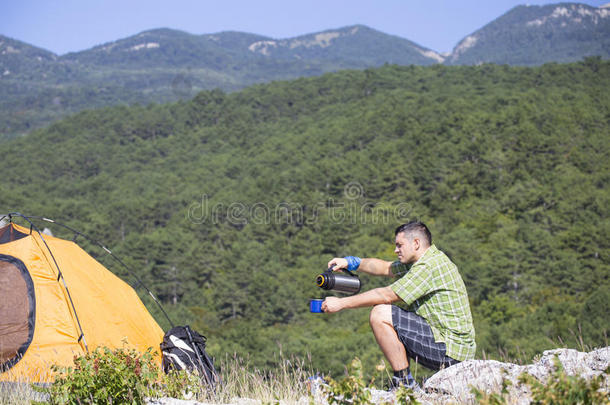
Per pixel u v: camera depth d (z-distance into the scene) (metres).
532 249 77.62
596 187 100.56
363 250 84.06
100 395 2.56
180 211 121.75
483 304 61.25
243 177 146.12
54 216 121.62
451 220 93.75
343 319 60.94
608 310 40.75
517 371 2.69
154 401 2.72
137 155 184.50
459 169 107.38
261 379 3.22
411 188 105.94
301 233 96.81
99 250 104.44
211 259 92.38
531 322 45.19
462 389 2.57
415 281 2.88
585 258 75.38
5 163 178.62
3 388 3.51
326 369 36.31
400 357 2.90
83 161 179.62
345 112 180.62
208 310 81.06
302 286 75.38
